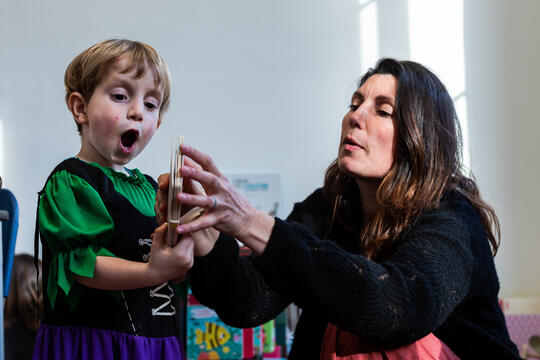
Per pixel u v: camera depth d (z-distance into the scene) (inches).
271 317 44.8
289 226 35.1
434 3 133.5
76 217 39.3
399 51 133.3
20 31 126.8
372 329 34.2
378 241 42.7
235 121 131.3
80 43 128.2
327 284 33.7
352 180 49.6
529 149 130.3
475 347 42.5
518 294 126.9
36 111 125.6
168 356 42.6
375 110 45.3
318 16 135.0
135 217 42.8
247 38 133.6
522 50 132.1
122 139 43.1
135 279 36.4
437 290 35.6
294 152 131.6
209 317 76.5
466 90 131.5
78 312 40.6
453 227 40.3
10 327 89.7
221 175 32.7
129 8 130.6
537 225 128.4
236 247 41.8
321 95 133.3
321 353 43.0
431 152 43.6
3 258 57.8
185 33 132.1
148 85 42.9
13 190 123.0
